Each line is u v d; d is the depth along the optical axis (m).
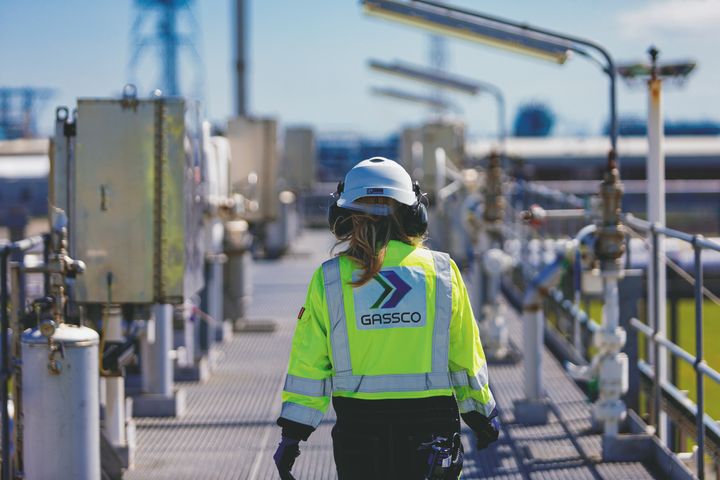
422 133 19.77
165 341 7.19
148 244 5.71
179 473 5.82
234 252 10.81
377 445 3.34
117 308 5.85
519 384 8.12
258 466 5.96
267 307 12.62
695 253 5.09
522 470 5.80
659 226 6.12
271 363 9.18
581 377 6.12
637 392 6.38
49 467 4.50
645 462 5.93
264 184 13.91
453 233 14.74
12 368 4.87
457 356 3.50
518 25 6.95
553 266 6.77
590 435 6.53
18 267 4.94
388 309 3.38
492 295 9.10
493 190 9.46
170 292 5.74
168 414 7.17
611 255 5.91
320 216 26.14
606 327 5.97
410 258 3.45
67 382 4.48
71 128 5.72
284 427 3.39
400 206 3.51
